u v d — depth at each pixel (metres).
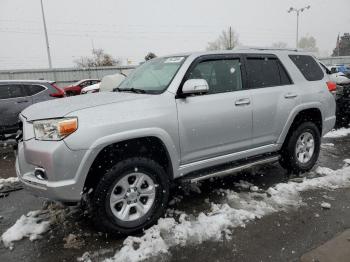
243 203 3.92
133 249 3.04
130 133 3.14
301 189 4.29
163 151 3.53
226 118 3.85
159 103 3.41
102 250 3.05
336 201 3.93
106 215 3.10
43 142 3.00
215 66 3.97
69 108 3.14
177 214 3.70
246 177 4.85
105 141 3.02
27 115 3.33
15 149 3.58
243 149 4.18
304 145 4.87
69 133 2.93
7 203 4.23
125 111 3.21
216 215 3.59
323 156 5.86
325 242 3.06
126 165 3.15
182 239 3.18
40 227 3.45
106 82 10.31
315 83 4.96
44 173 2.99
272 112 4.33
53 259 2.95
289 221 3.46
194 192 4.32
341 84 8.29
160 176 3.39
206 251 2.98
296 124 4.78
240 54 4.24
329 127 5.18
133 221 3.25
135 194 3.28
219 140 3.86
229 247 3.03
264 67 4.44
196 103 3.63
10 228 3.47
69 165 2.92
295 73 4.75
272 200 3.99
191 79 3.47
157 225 3.41
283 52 4.78
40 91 8.30
